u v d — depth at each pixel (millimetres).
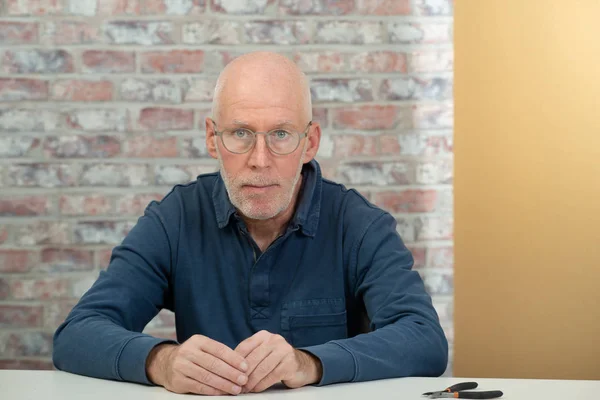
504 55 2783
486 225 2812
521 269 2809
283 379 1362
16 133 2793
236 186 1655
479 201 2812
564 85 2764
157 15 2793
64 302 2801
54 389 1380
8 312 2797
